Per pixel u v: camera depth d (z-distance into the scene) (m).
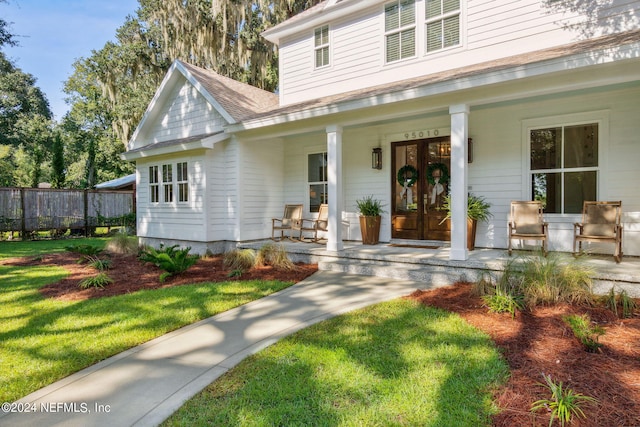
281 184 9.70
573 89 4.80
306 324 3.86
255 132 8.16
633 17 5.45
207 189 8.47
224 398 2.46
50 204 14.02
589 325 3.41
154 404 2.41
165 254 6.16
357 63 8.22
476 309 4.09
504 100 5.34
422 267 5.81
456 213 5.50
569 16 5.93
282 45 9.54
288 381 2.64
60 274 6.62
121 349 3.31
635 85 5.08
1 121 26.80
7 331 3.77
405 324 3.70
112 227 16.44
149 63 18.47
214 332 3.70
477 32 6.74
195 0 15.14
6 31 16.25
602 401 2.26
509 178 6.64
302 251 7.19
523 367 2.72
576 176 6.09
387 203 8.08
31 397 2.52
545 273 4.26
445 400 2.35
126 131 18.36
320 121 7.04
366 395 2.43
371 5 7.91
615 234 5.11
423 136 7.60
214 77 10.23
